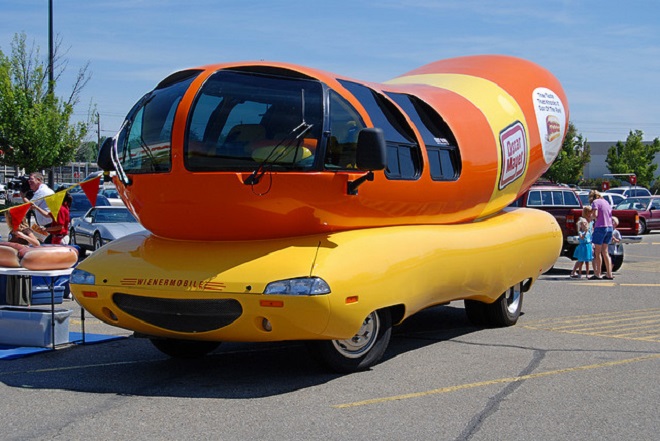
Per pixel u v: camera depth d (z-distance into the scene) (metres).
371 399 5.79
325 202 6.14
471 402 5.71
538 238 9.25
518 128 9.39
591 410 5.50
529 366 6.90
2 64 27.23
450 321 9.53
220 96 6.20
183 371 6.80
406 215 7.16
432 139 7.64
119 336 8.39
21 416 5.37
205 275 5.96
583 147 72.06
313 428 5.09
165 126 6.24
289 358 7.33
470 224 8.35
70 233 18.62
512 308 9.23
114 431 5.03
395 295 6.46
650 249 22.81
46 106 27.34
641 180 76.56
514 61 10.51
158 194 6.24
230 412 5.47
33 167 27.52
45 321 7.65
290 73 6.36
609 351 7.56
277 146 5.96
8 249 7.57
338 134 6.26
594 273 14.96
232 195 5.96
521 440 4.85
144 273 6.22
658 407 5.58
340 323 5.96
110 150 6.80
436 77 9.55
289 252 6.06
